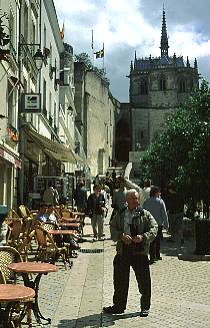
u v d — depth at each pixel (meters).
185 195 17.62
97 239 16.06
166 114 92.94
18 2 19.27
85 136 68.00
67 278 9.29
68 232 10.73
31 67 22.66
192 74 94.81
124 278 6.77
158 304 7.30
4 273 5.83
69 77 46.19
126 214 6.87
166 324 6.21
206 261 11.81
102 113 77.56
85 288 8.41
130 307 7.14
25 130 20.11
